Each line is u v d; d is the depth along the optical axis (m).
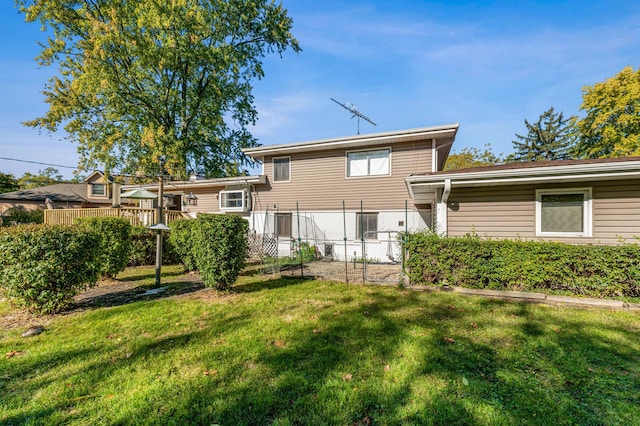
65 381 2.68
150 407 2.30
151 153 15.93
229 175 19.88
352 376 2.74
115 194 15.00
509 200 6.70
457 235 7.10
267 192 12.89
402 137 10.28
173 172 15.61
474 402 2.34
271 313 4.64
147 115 16.75
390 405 2.31
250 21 17.58
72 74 15.26
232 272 5.93
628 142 16.83
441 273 6.14
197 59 16.09
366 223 11.19
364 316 4.45
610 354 3.18
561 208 6.31
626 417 2.18
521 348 3.33
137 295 5.93
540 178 5.93
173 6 14.43
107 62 15.00
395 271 8.73
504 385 2.59
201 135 18.19
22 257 4.45
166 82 16.70
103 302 5.46
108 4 15.43
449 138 10.29
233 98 19.14
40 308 4.67
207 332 3.84
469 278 5.86
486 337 3.64
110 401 2.38
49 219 12.36
